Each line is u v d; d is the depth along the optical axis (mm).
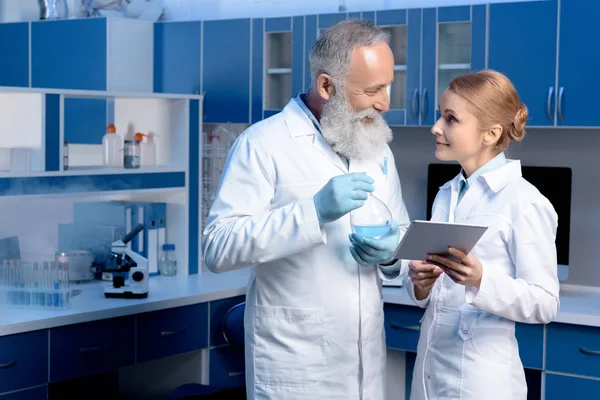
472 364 2441
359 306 2520
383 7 4426
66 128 4590
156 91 4711
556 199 3973
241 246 2355
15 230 4207
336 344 2500
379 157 2619
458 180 2568
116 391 4207
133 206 4113
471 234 2184
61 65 4660
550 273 2410
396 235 2432
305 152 2512
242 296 3988
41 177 3629
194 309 3771
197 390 3559
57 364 3293
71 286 3887
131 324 3531
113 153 4137
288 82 4371
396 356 4309
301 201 2350
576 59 3754
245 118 4492
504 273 2416
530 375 4086
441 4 4293
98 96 3838
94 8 4672
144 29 4668
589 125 3754
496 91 2410
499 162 2508
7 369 3143
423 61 4051
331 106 2410
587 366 3541
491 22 3904
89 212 4129
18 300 3455
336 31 2402
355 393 2535
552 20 3789
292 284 2496
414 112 4082
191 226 4242
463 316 2463
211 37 4539
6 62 4863
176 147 4238
